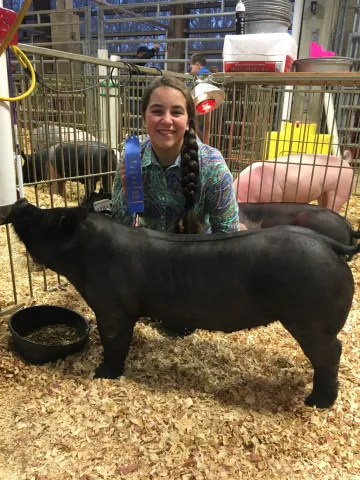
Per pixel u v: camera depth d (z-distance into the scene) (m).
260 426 1.53
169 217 2.01
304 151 4.54
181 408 1.59
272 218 2.87
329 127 4.79
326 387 1.62
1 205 1.97
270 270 1.48
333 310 1.47
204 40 6.35
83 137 2.93
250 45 3.19
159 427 1.48
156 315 1.67
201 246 1.57
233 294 1.52
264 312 1.56
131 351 1.94
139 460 1.36
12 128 1.98
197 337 2.09
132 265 1.58
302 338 1.54
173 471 1.33
